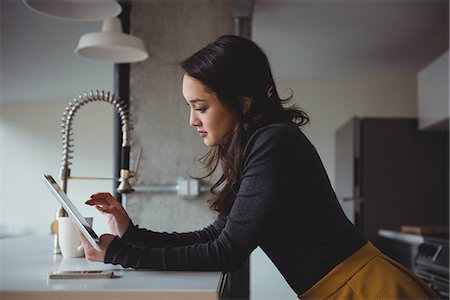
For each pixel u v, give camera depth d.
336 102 6.00
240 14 3.67
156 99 3.72
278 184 1.24
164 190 3.63
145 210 3.64
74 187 5.05
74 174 5.14
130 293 0.99
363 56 5.36
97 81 5.41
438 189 5.59
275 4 3.96
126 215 1.46
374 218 5.58
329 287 1.30
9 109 6.20
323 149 6.01
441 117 4.89
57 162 6.32
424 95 5.34
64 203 1.26
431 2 4.01
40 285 1.06
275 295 5.73
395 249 5.00
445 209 5.58
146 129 3.70
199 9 3.75
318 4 3.98
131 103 3.72
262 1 3.89
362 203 5.57
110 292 0.99
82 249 1.61
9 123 6.25
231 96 1.32
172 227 3.63
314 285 1.31
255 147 1.28
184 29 3.75
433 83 5.09
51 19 4.26
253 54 1.36
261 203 1.23
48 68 5.20
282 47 4.96
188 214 3.63
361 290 1.28
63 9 2.52
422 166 5.60
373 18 4.31
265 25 4.42
